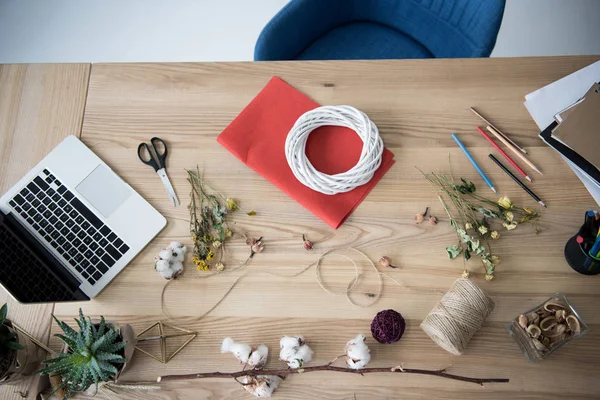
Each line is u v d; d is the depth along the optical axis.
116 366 0.87
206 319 0.95
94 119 1.09
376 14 1.35
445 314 0.86
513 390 0.88
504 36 1.90
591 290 0.92
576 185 0.97
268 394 0.89
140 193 1.03
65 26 2.03
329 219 0.97
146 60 1.99
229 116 1.07
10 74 1.13
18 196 1.03
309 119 0.99
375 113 1.04
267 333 0.94
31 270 0.93
